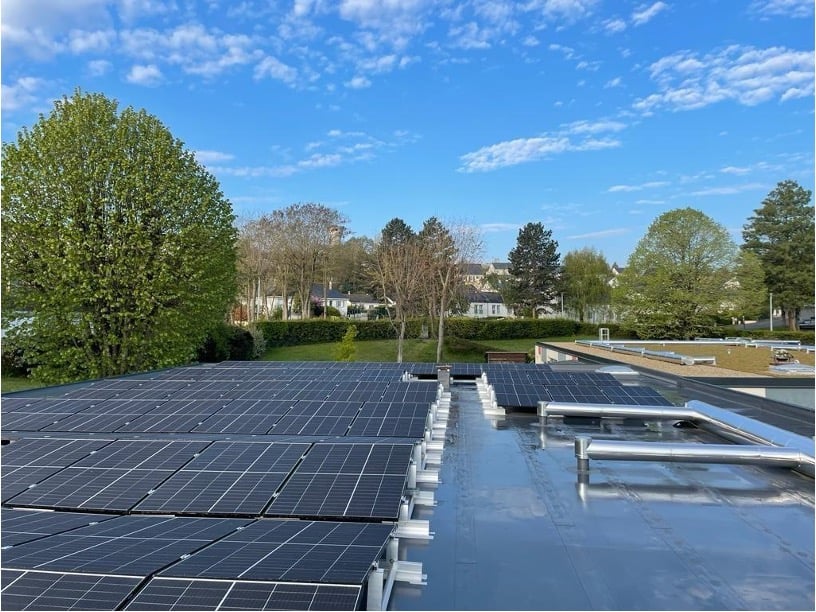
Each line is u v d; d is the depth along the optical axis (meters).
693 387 12.45
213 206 20.77
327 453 5.60
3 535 3.80
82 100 18.53
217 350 31.16
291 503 4.56
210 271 20.27
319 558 3.13
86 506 4.75
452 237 42.16
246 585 2.75
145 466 5.51
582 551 4.09
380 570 3.20
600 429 8.26
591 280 58.56
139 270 18.02
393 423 7.25
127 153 18.83
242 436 6.99
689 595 3.46
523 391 10.05
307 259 54.66
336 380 12.33
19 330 17.81
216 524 4.12
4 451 6.09
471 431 8.12
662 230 42.81
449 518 4.75
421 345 43.59
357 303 81.50
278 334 43.56
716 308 40.75
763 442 6.58
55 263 17.02
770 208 53.69
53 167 17.56
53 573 2.91
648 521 4.63
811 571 3.76
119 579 2.83
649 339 42.47
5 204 17.14
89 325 18.41
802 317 59.19
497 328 48.97
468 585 3.62
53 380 18.22
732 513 4.78
